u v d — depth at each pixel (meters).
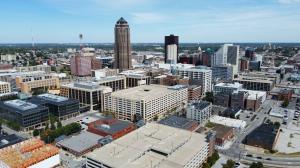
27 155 194.75
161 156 184.38
